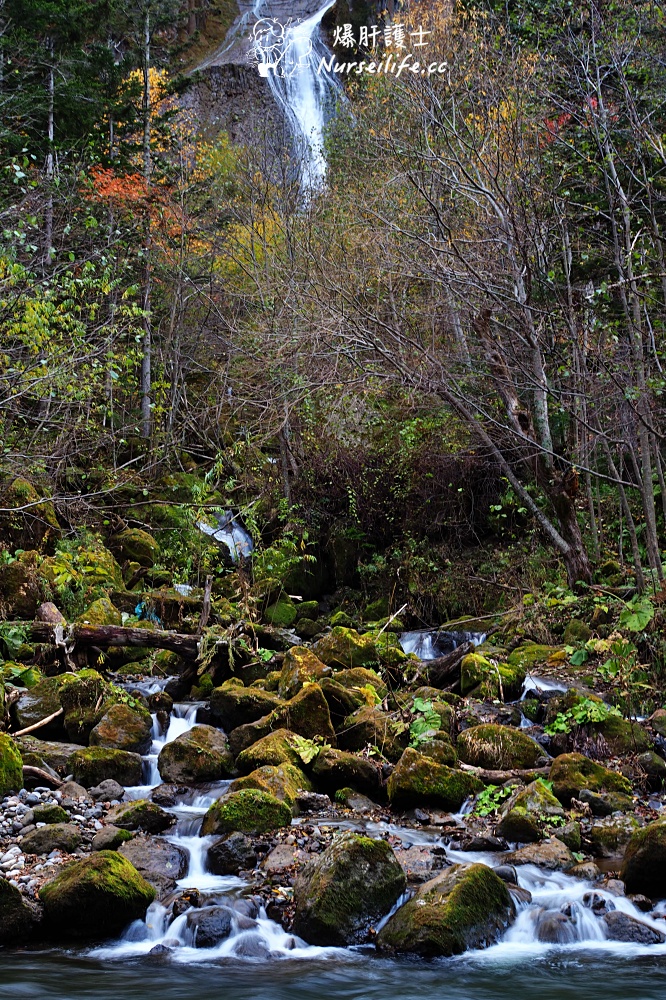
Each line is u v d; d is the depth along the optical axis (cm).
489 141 1224
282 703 870
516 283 1167
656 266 1134
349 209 1706
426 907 538
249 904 562
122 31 2300
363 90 1934
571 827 670
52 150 1809
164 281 2023
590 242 1238
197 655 1014
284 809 682
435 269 1223
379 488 1662
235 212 1947
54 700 882
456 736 866
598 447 1345
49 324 1044
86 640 998
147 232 1877
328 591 1680
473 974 498
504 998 465
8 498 1308
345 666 1026
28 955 521
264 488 1681
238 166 2045
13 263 930
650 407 1018
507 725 891
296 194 1905
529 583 1405
